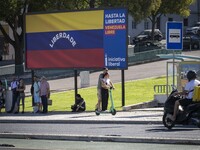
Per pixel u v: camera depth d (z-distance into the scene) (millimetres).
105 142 27281
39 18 53688
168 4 129750
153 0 112062
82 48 51719
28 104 60188
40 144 26781
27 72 81938
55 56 52969
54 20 52875
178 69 48281
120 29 49969
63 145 26266
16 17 89938
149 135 29719
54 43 53031
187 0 130500
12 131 33906
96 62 51219
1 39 120625
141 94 62594
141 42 123500
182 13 132125
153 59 103312
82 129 34469
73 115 45688
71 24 52188
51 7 85312
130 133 31109
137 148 24719
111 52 50469
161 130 32656
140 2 109812
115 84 72688
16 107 51219
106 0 98938
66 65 52500
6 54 121500
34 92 50812
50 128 35906
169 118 32969
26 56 54312
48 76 85312
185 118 32500
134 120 38781
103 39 50812
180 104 32531
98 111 44812
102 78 47094
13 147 25516
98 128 35031
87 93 65312
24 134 29547
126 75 83438
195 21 170000
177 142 26203
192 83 32594
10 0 81312
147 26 157875
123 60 50000
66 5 86875
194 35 130000
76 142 27422
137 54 100312
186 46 121562
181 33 41750
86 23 51531
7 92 51875
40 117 44562
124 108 49500
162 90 63125
